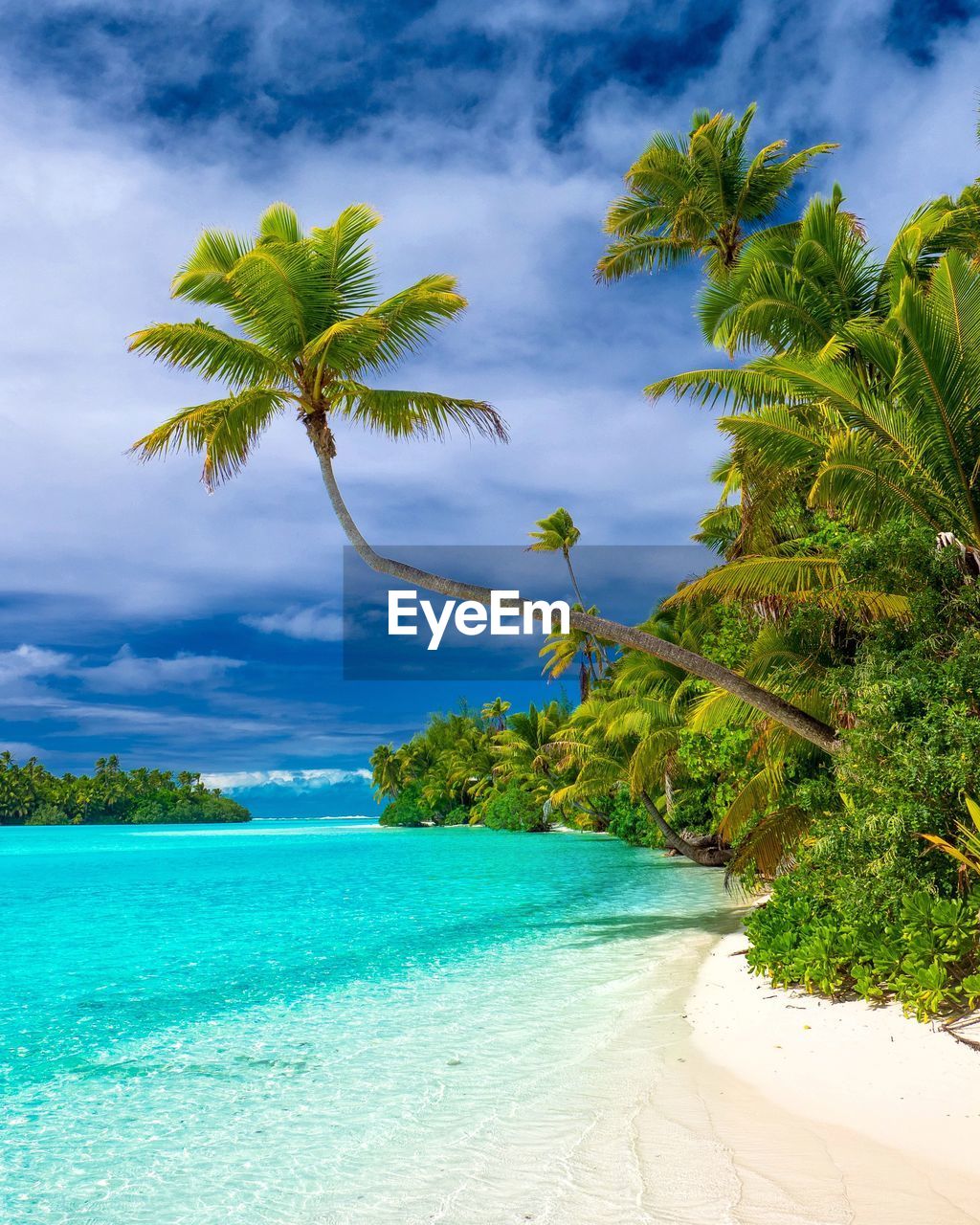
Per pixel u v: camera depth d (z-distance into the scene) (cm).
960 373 1038
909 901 824
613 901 2023
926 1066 670
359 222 1427
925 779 843
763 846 1391
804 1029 813
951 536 1003
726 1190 505
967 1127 561
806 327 1520
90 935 1722
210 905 2209
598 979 1155
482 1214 494
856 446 1065
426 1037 900
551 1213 489
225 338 1310
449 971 1254
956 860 852
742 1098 661
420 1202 515
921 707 920
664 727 2628
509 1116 655
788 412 1212
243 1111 697
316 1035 935
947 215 1450
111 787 16275
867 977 843
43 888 2778
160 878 3164
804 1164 533
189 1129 660
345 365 1373
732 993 995
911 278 1218
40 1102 731
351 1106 696
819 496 1107
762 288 1515
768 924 1102
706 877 2517
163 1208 527
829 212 1513
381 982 1199
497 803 6244
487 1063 797
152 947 1565
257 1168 582
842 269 1508
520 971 1234
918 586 1018
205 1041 920
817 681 1259
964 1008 764
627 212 2244
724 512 2266
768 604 1158
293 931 1711
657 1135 597
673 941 1425
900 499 1088
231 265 1384
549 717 5678
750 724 1528
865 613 1080
